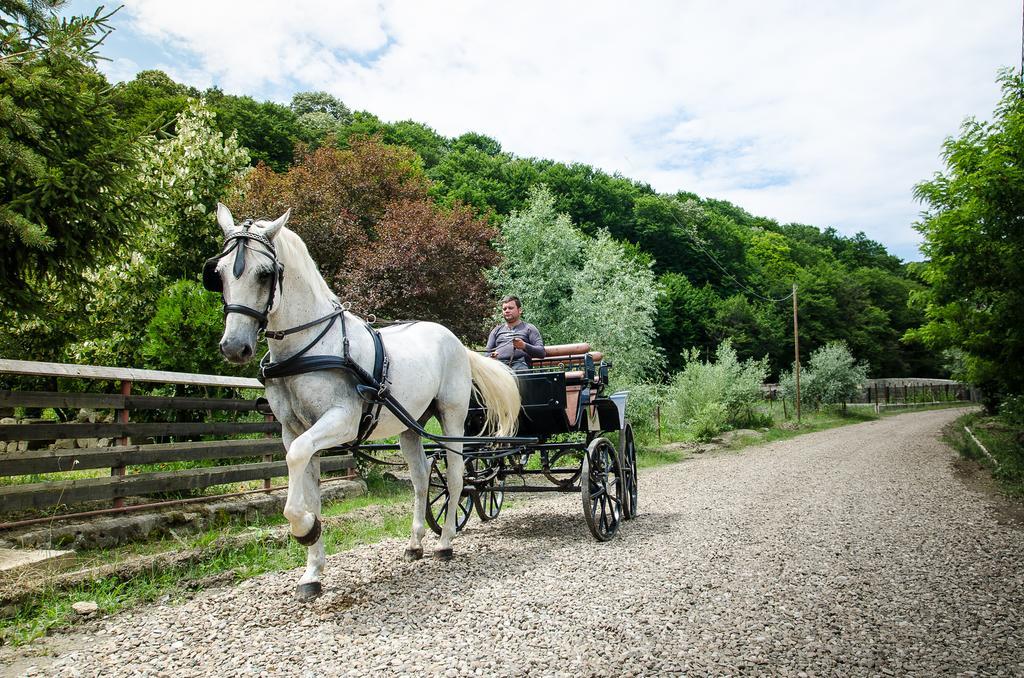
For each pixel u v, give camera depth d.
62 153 5.04
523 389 6.12
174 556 5.01
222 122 33.69
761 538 5.95
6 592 4.05
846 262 83.06
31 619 3.89
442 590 4.34
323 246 15.75
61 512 5.92
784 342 52.22
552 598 4.14
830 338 57.97
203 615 3.89
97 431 5.77
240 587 4.45
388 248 13.73
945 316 12.75
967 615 3.90
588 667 3.13
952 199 11.87
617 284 17.06
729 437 20.25
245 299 3.75
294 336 4.14
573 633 3.56
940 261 12.03
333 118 59.72
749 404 25.11
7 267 5.11
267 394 4.34
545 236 16.92
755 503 7.98
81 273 5.61
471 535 6.38
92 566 4.71
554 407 6.01
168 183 12.86
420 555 5.30
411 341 5.14
